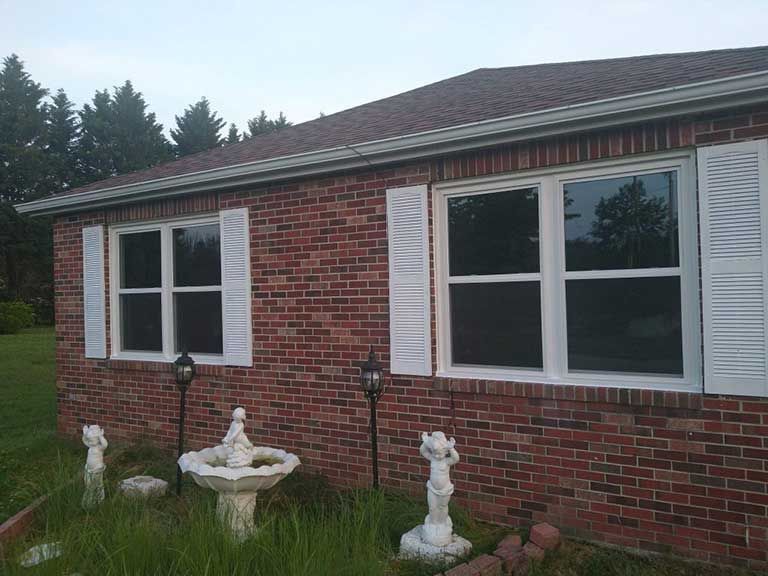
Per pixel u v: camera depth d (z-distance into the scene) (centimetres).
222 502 464
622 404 466
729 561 428
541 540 448
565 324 505
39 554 403
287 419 652
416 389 564
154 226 779
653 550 454
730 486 429
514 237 531
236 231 689
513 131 495
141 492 546
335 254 618
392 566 422
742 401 424
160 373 757
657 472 454
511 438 515
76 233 848
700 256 438
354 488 569
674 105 432
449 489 439
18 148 4488
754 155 420
